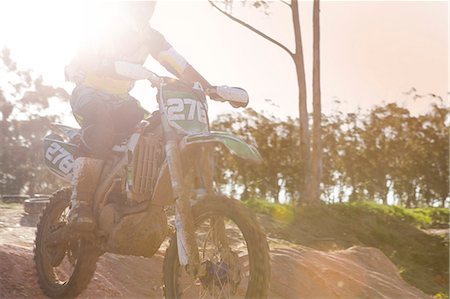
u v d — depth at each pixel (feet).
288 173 113.29
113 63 14.15
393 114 155.53
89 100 14.78
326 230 52.42
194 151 13.57
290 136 129.80
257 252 12.62
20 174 133.49
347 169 153.69
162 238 14.37
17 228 24.13
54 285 16.30
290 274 20.58
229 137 12.96
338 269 22.06
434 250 59.11
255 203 53.06
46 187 75.05
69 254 16.39
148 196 14.11
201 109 13.84
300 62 71.15
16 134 134.62
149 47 14.65
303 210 54.90
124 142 14.73
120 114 14.69
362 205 65.72
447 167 154.40
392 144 155.33
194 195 13.69
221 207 13.14
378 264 25.66
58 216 16.83
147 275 19.10
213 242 13.53
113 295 17.20
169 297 13.82
